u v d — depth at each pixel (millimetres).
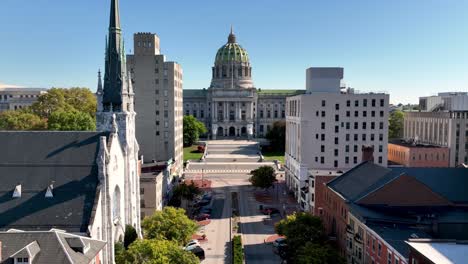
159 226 62062
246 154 180500
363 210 57156
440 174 66812
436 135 134375
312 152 109000
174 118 129750
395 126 187375
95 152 58281
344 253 63406
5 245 40594
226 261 69562
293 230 61469
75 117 117625
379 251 49375
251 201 110125
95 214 52719
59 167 56906
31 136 59562
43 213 52781
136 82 128500
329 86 118688
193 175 143125
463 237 52469
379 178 64188
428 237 49625
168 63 128375
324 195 77000
